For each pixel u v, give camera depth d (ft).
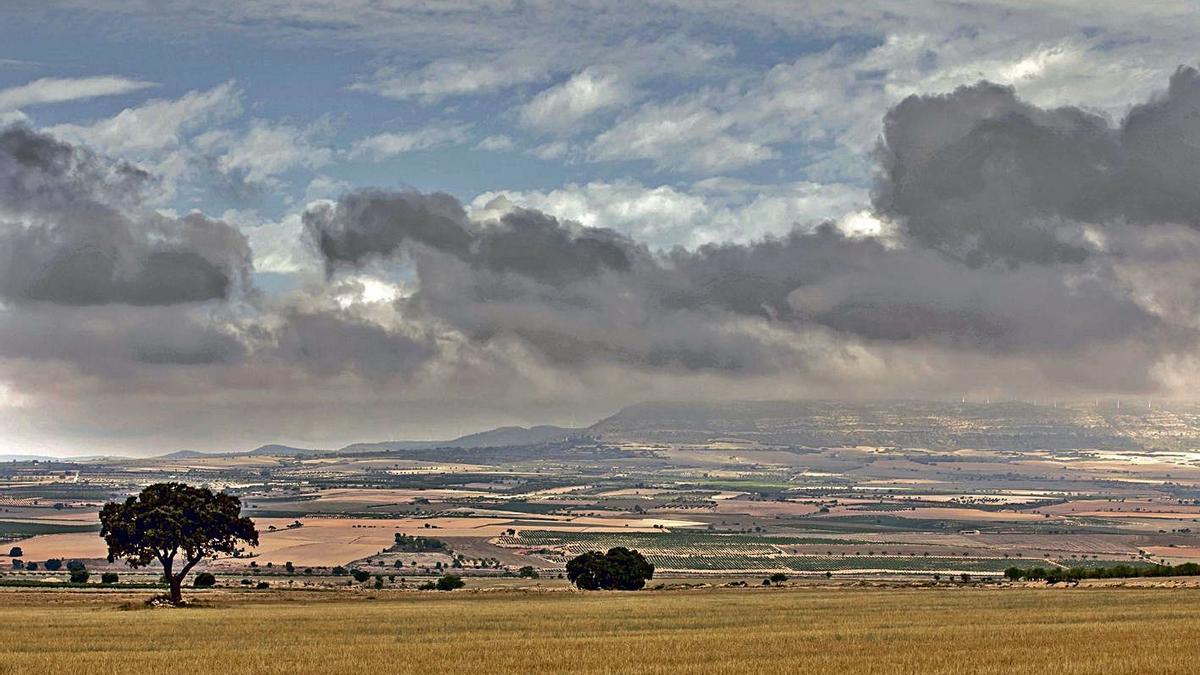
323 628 428.15
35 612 534.37
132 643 374.63
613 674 286.05
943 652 319.88
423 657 321.52
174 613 520.42
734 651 330.13
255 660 318.24
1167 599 547.90
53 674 294.25
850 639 362.94
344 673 292.61
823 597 617.21
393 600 638.94
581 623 447.01
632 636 384.68
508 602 605.73
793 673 282.77
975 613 476.54
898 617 462.60
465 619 469.57
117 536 598.34
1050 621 426.92
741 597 634.02
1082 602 534.78
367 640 380.17
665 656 318.86
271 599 645.92
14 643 376.07
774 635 381.40
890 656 312.71
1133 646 325.01
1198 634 359.46
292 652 338.34
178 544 600.39
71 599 636.07
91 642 378.73
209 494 618.03
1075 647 325.62
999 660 299.38
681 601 596.70
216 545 617.62
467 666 302.25
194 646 363.76
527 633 403.34
